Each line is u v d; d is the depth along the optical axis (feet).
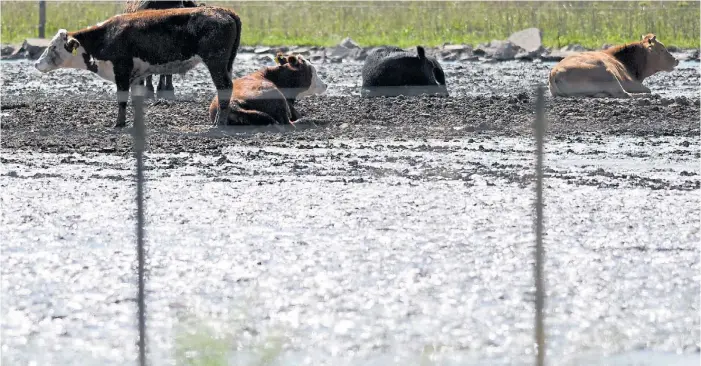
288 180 157.38
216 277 107.86
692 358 86.38
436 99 246.88
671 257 115.24
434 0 531.09
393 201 143.23
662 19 452.76
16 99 245.86
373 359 86.02
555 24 458.50
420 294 102.27
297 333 91.45
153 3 266.77
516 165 168.66
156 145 187.21
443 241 122.21
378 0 528.63
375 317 95.76
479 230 127.34
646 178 159.02
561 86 262.67
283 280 106.93
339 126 210.18
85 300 100.78
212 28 204.64
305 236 124.67
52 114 226.17
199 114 226.58
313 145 188.44
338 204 141.38
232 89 207.31
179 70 209.56
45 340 90.48
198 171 164.25
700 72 330.75
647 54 270.87
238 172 163.43
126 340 90.12
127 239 123.34
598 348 88.43
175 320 94.79
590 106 236.02
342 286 104.94
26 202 143.13
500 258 114.93
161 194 147.64
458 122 213.66
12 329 93.30
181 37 206.18
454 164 169.58
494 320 94.94
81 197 146.00
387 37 441.27
